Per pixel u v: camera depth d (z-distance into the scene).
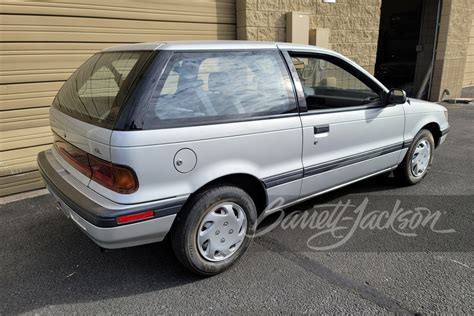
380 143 3.73
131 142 2.18
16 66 3.95
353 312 2.33
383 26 13.11
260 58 2.86
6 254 3.02
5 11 3.79
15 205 3.95
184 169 2.39
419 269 2.75
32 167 4.26
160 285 2.63
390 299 2.44
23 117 4.11
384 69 12.45
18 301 2.47
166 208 2.35
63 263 2.91
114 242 2.27
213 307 2.40
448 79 10.40
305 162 3.09
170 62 2.42
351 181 3.63
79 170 2.60
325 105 3.74
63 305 2.44
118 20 4.57
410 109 4.00
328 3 6.66
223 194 2.59
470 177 4.62
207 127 2.46
